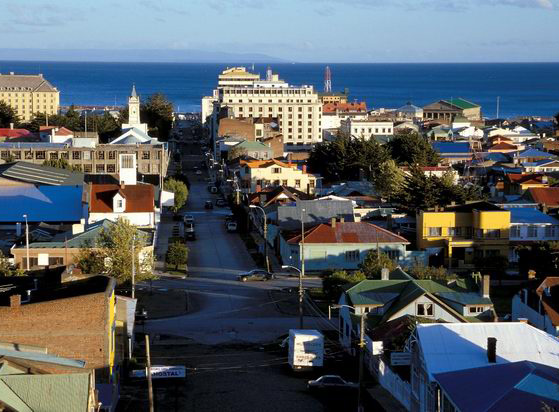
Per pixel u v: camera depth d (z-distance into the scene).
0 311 74.25
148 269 120.56
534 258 129.00
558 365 68.81
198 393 80.81
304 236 134.25
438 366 68.56
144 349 94.69
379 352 84.31
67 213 151.62
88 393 57.97
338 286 109.19
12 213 150.88
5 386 57.38
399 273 105.50
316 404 78.06
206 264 138.50
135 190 153.50
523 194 172.88
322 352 87.38
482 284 94.25
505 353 70.44
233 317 108.00
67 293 78.44
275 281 127.31
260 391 81.44
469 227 139.62
